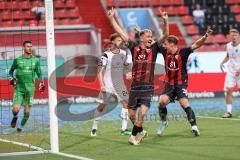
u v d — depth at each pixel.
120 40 30.67
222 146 25.66
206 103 52.53
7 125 37.56
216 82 59.34
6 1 69.12
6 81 41.44
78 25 68.31
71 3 75.25
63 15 73.81
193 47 28.67
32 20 68.19
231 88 39.38
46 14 24.86
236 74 39.25
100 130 33.81
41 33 54.44
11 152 25.44
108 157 23.44
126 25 73.56
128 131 31.34
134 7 77.25
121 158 23.14
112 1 76.56
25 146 27.30
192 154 23.62
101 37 73.50
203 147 25.53
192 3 79.50
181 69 29.02
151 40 26.72
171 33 74.50
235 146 25.59
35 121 39.88
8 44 52.59
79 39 68.75
